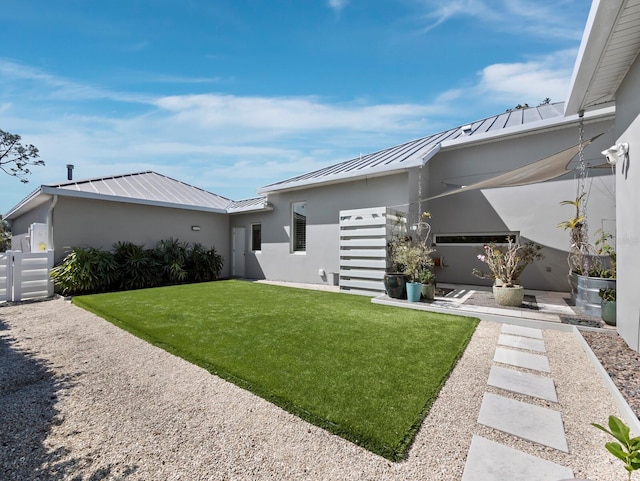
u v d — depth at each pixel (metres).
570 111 5.31
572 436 2.42
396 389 3.15
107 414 2.83
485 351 4.24
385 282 7.67
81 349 4.52
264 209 12.30
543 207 8.57
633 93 3.81
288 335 4.92
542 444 2.33
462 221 9.80
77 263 8.98
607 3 2.91
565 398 2.99
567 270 8.23
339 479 2.03
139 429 2.60
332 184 10.45
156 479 2.06
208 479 2.05
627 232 4.03
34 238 10.59
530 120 9.07
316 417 2.66
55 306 7.76
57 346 4.66
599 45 3.53
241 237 14.02
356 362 3.84
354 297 8.27
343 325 5.46
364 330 5.15
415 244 8.60
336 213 10.34
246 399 3.05
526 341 4.61
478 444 2.33
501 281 6.84
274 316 6.15
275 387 3.21
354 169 10.02
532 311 6.01
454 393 3.11
